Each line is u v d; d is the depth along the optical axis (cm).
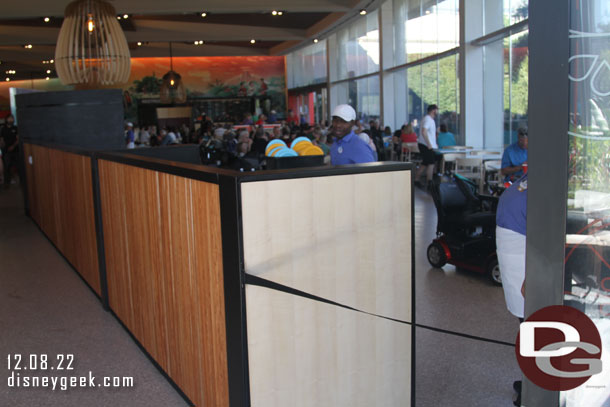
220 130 1357
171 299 300
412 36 1595
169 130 2031
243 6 1357
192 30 1870
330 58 2309
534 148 176
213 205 233
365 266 244
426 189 1116
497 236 286
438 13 1403
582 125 168
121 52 700
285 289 221
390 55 1750
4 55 2250
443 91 1426
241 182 212
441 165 1152
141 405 301
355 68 2089
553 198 173
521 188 275
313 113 2616
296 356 232
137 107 2677
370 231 244
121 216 384
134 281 371
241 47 2602
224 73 2831
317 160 383
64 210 604
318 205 230
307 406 238
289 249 225
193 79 2811
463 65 1220
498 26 1136
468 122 1230
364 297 246
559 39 165
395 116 1778
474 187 562
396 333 256
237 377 225
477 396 302
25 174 910
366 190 241
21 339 402
